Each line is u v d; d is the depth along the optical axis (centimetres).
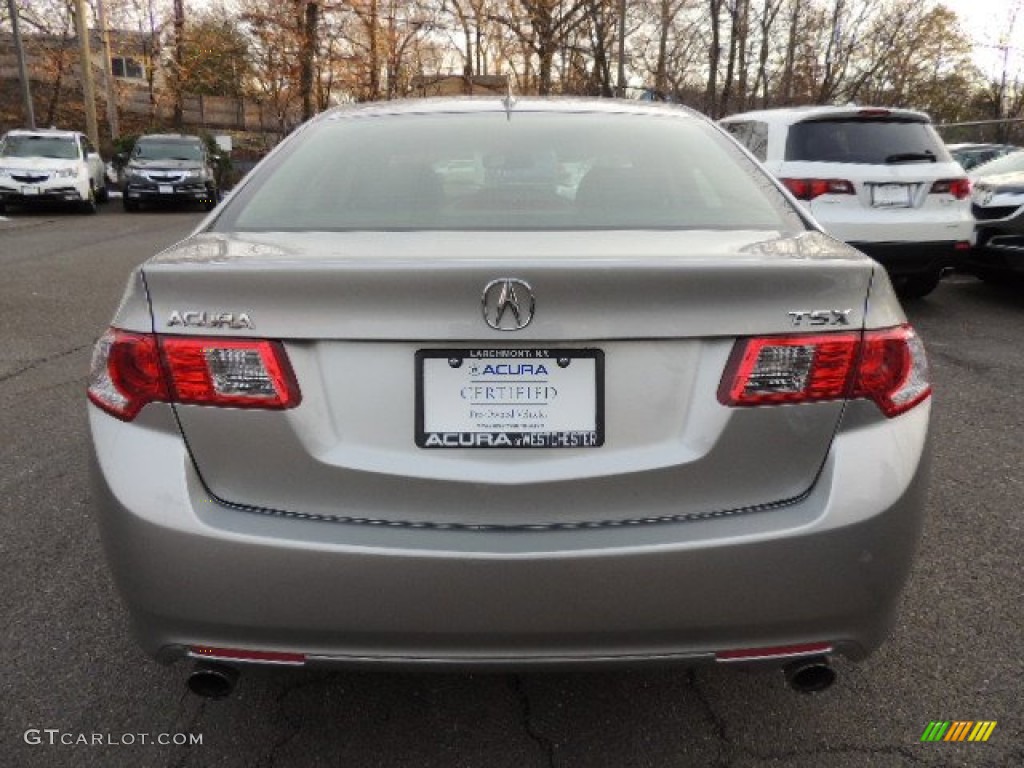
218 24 4256
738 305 184
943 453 427
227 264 186
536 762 220
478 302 180
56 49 3794
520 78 3322
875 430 193
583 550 181
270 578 183
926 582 302
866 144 732
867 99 2800
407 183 252
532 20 2461
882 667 256
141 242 1367
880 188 719
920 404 204
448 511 186
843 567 187
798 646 191
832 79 2622
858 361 190
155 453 188
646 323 183
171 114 4369
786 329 186
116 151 2734
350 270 180
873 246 721
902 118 748
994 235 790
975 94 3712
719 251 199
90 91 2784
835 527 186
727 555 183
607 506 186
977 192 819
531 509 186
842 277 190
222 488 188
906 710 238
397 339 182
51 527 342
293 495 187
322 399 186
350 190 250
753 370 185
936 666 256
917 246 725
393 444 186
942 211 728
